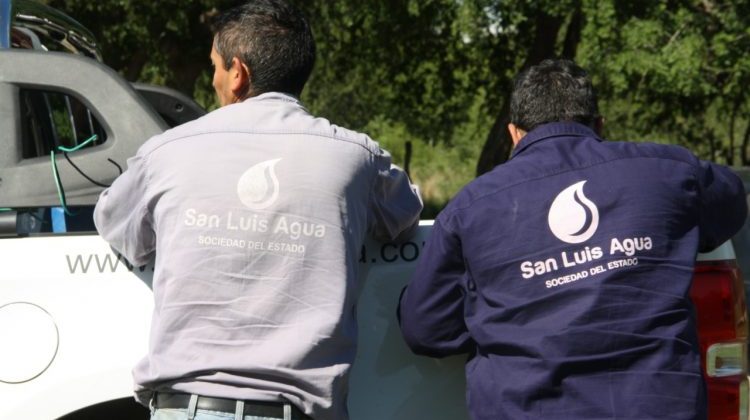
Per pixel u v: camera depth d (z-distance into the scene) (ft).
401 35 61.57
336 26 61.11
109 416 11.74
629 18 51.75
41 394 10.57
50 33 16.53
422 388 10.85
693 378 9.45
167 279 9.61
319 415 9.53
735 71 53.21
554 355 9.37
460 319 10.37
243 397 9.28
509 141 62.49
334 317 9.55
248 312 9.45
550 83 10.56
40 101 14.88
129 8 49.70
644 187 9.84
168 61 56.85
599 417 9.23
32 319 10.62
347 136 10.18
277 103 10.18
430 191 92.17
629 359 9.36
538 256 9.66
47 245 10.76
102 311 10.70
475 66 67.26
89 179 11.97
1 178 11.84
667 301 9.53
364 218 10.14
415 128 75.20
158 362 9.48
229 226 9.57
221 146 9.82
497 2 55.11
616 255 9.55
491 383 9.71
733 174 10.73
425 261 10.26
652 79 53.47
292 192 9.67
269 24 10.24
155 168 9.91
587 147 10.14
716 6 53.16
